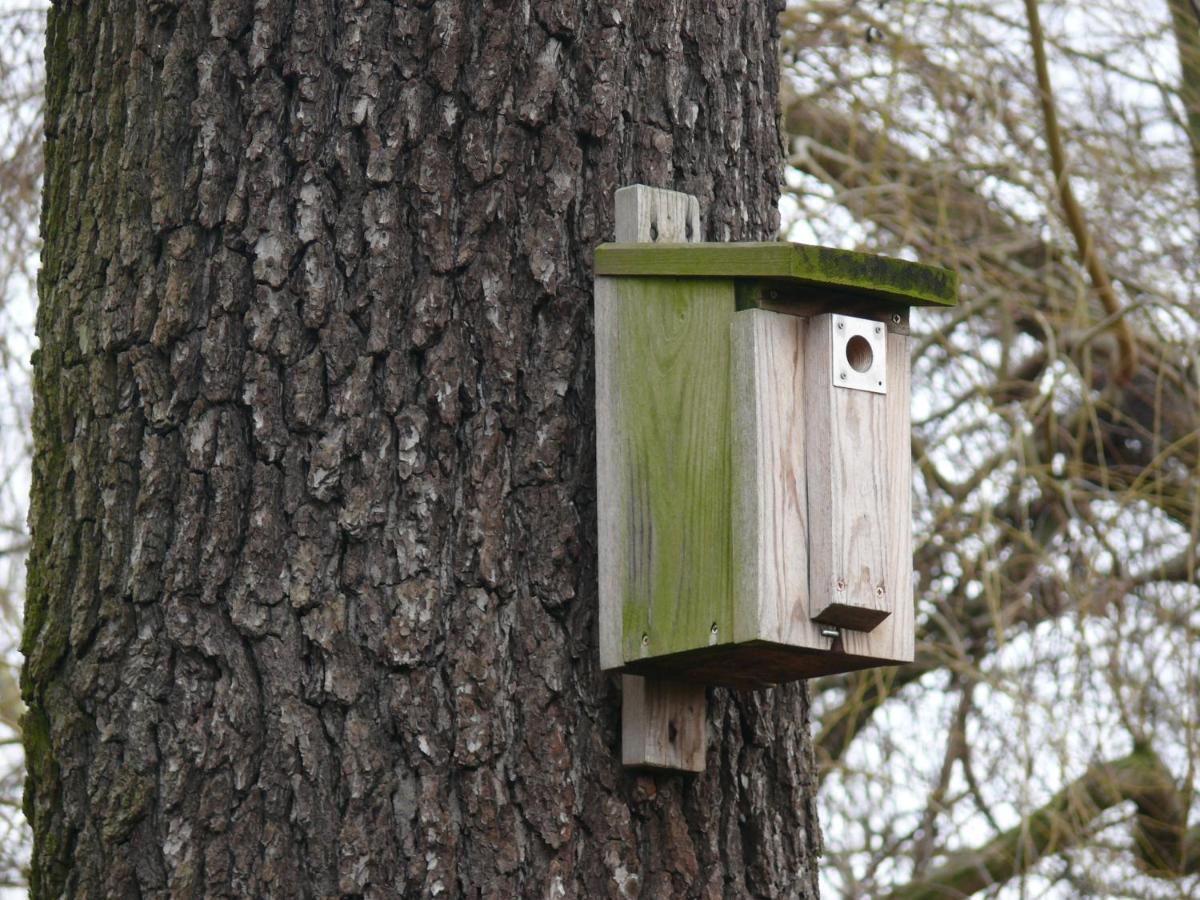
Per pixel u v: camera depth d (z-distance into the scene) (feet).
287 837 16.25
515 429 17.43
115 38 18.48
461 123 17.83
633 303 17.67
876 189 39.42
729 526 16.70
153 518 17.06
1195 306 42.09
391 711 16.49
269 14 17.89
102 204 18.10
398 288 17.40
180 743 16.51
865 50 42.65
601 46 18.39
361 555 16.83
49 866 16.80
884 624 17.10
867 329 17.39
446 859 16.26
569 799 16.80
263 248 17.42
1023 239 44.45
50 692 17.15
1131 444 46.39
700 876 17.43
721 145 19.13
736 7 19.65
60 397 17.90
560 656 17.08
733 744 18.03
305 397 17.10
